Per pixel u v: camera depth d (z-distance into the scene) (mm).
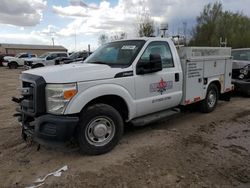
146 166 4395
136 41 5781
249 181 4004
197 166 4414
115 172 4207
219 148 5148
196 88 6836
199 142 5422
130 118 5305
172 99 6098
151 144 5297
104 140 4852
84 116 4582
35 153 4945
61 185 3893
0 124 6828
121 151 4977
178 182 3938
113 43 6164
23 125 4926
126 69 5145
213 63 7418
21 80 4957
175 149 5055
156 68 5465
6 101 10203
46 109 4512
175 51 6270
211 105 7719
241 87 9602
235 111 7902
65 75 4488
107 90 4793
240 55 10500
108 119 4844
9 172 4281
